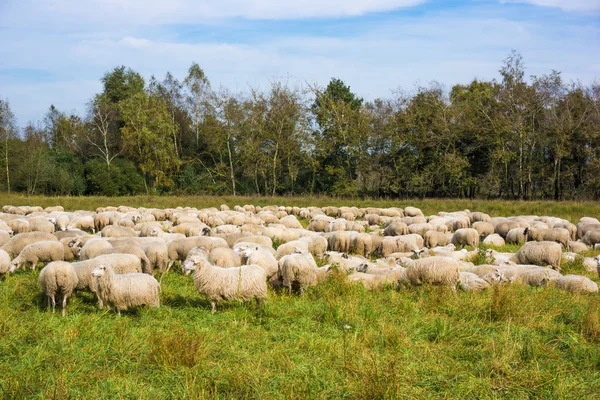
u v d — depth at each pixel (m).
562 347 8.79
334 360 8.01
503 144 52.22
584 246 19.94
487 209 37.16
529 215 31.42
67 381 7.20
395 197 59.12
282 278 13.23
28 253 14.23
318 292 12.23
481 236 24.27
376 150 59.16
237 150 62.09
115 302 10.40
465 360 8.23
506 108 53.88
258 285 10.84
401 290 12.56
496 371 7.71
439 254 17.06
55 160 66.12
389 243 18.98
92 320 9.73
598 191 50.53
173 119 70.88
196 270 10.62
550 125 50.97
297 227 25.50
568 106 52.12
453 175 52.94
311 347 8.55
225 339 8.89
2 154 61.94
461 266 14.77
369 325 9.61
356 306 10.69
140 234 20.61
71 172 65.19
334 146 59.81
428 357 8.25
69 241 15.95
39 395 6.65
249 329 9.59
